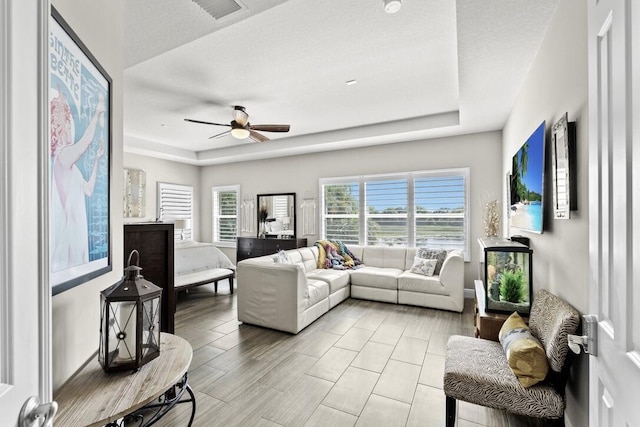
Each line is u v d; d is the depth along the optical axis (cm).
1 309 54
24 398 58
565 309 154
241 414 195
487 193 458
